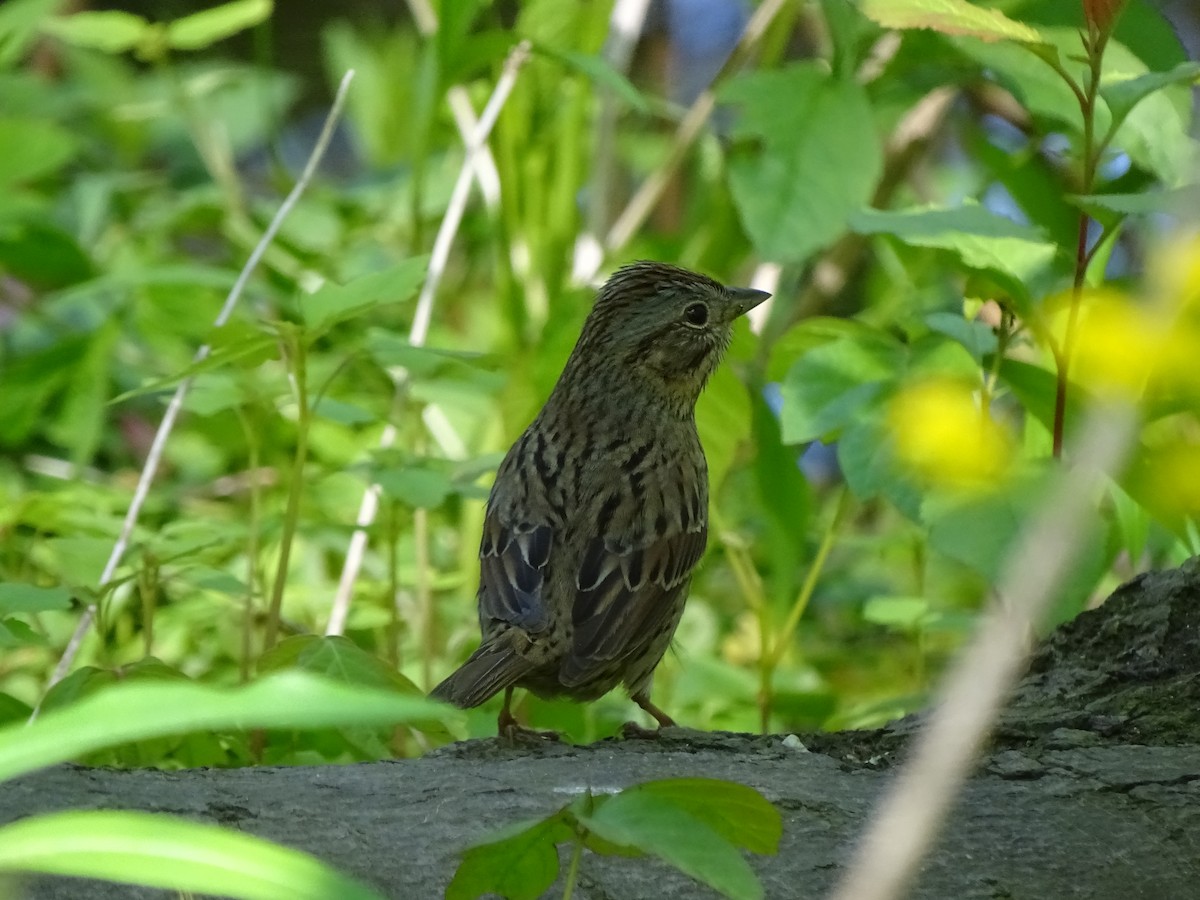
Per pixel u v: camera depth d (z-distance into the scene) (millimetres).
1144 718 7887
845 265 15391
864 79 13875
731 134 10703
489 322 16219
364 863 5762
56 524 10812
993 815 6477
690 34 20781
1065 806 6578
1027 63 10750
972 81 13539
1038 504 8234
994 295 9352
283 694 2859
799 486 11953
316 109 22266
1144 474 8656
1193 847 6246
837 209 10445
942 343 9828
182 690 2889
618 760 7324
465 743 7836
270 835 5980
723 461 11703
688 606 13664
